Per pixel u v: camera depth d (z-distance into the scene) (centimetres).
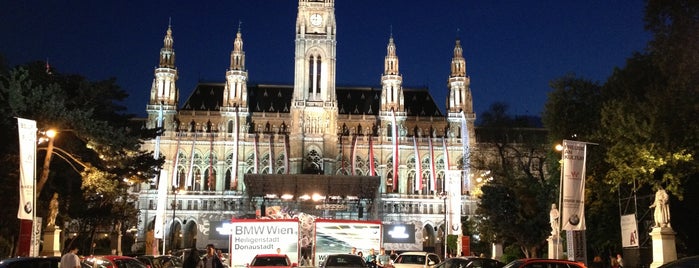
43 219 6700
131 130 7338
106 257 3919
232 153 17262
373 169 16725
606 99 6806
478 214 10519
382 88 18275
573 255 4997
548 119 7450
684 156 5322
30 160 4500
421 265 5369
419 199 17188
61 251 7438
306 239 5744
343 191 14150
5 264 3078
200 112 18188
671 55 4675
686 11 4519
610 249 6925
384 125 17938
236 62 17700
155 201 16550
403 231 11562
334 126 17212
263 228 5362
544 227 8369
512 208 8888
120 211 8919
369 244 5697
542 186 8762
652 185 5919
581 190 4619
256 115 18350
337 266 4516
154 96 17375
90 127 5919
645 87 5894
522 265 3728
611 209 6669
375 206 14975
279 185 14000
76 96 7669
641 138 5512
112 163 6438
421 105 19575
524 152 10756
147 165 7212
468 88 18288
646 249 5984
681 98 4756
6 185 6053
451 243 9594
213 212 16625
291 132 17175
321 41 17575
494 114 10925
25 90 6147
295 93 17312
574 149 4659
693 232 6306
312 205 14775
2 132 5816
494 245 8969
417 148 17312
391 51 18325
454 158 17838
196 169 17262
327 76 17438
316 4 17762
